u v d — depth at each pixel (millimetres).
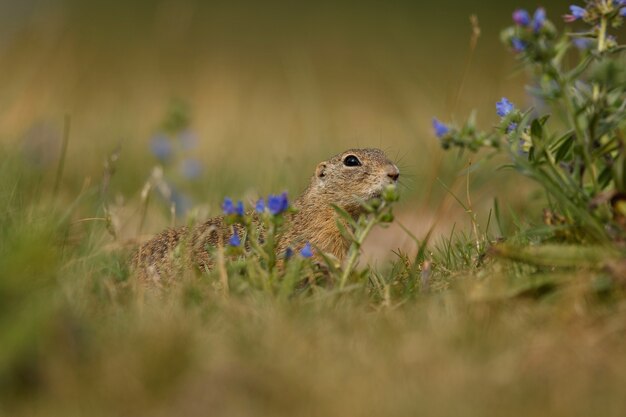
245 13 46656
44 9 27188
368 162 13086
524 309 8859
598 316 8484
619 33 32688
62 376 7512
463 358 7785
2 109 20312
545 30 9008
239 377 7371
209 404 7168
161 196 16141
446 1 48000
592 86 9734
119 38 37812
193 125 24062
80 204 14336
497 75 27344
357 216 13375
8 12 34688
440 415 6949
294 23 45281
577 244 9531
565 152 9945
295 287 10148
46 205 13008
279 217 10039
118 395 7320
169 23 24000
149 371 7551
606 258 9070
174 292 9766
